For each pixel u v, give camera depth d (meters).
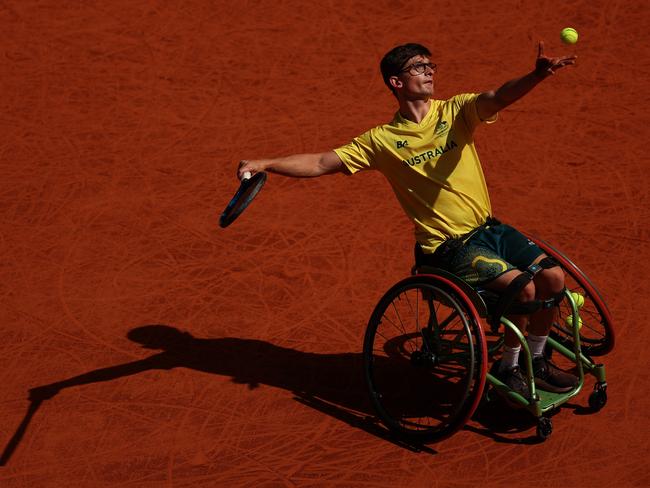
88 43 46.16
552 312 21.39
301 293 27.64
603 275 27.62
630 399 22.31
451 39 44.97
